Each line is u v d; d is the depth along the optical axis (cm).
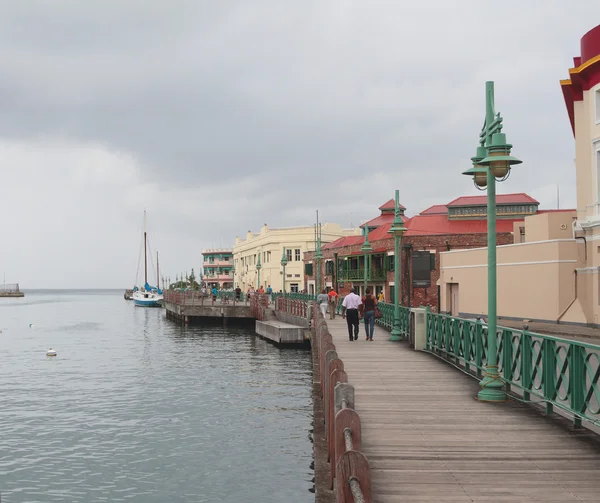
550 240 3522
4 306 16462
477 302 4341
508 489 709
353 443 626
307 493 1477
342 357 1972
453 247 5591
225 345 4950
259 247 10788
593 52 3259
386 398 1267
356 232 10156
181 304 7806
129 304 18550
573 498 679
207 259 15925
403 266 5719
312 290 8688
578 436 951
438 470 782
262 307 6025
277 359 3959
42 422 2180
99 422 2178
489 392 1234
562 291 3444
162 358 4081
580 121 3425
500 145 1174
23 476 1605
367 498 465
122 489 1513
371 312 2573
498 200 5912
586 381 911
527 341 1181
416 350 2177
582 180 3397
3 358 4159
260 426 2117
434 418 1078
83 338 5822
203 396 2672
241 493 1479
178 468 1664
